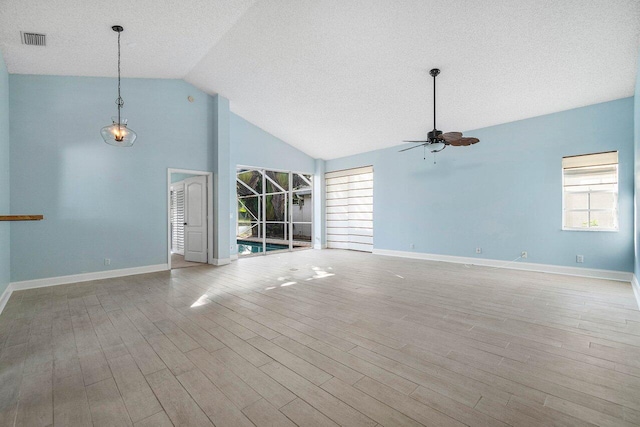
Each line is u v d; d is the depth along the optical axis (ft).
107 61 15.40
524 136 18.76
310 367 7.30
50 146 15.55
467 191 21.27
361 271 18.97
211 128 21.58
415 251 24.32
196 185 22.45
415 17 12.20
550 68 13.94
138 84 18.30
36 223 15.15
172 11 12.12
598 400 5.96
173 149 19.70
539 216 18.26
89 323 10.20
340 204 30.60
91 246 16.67
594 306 11.82
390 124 21.81
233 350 8.21
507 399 6.01
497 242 19.95
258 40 15.20
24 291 14.33
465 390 6.32
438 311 11.28
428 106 18.71
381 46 14.16
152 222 18.78
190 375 6.98
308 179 32.89
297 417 5.52
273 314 11.03
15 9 10.50
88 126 16.62
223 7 12.52
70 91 16.15
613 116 15.93
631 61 12.95
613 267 16.05
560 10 10.87
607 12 10.69
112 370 7.20
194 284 15.64
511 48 13.03
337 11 12.58
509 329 9.56
